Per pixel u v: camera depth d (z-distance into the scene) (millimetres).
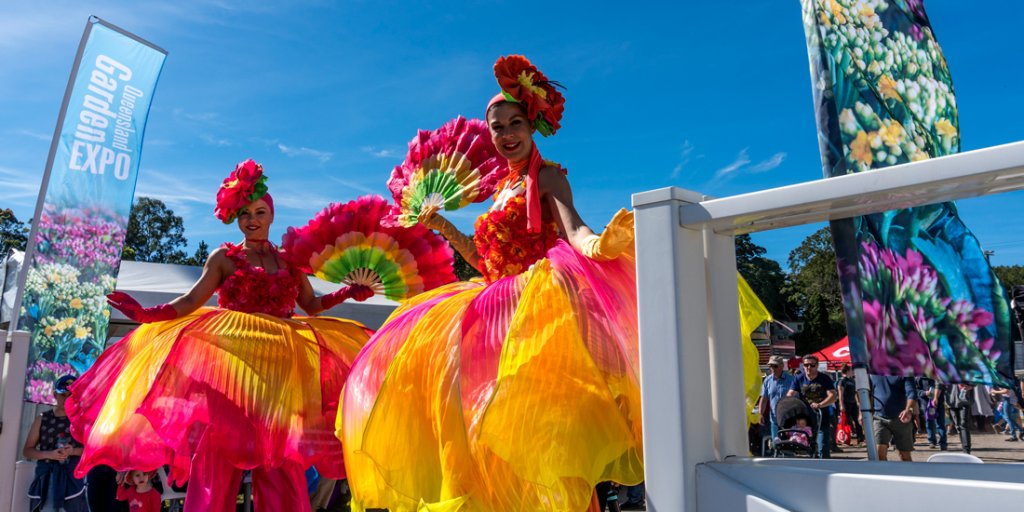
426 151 3154
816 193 1201
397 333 2271
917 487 1045
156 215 63781
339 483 6918
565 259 2057
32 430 5223
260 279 3611
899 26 2039
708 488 1291
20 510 5062
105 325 6996
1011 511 950
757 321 2352
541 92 2510
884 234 1723
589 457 1740
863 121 1854
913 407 6352
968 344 1656
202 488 3002
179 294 8633
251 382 3158
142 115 7500
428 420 2070
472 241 3086
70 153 6957
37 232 6652
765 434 8477
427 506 1915
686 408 1320
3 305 8820
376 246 3744
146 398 3043
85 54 7105
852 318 1624
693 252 1415
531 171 2459
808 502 1171
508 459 1722
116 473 5203
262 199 3820
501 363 1786
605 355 1850
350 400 2264
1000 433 9914
